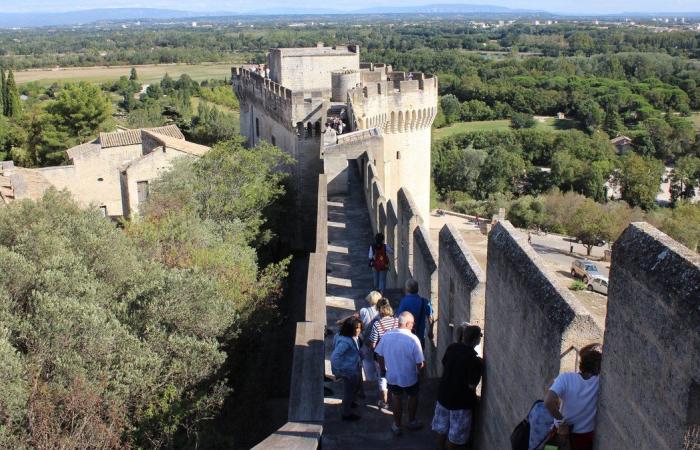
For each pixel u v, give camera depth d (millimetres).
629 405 6902
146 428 20391
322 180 31875
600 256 81875
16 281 23594
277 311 31734
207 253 31766
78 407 18922
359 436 12719
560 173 124625
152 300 24281
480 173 128875
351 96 50375
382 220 26047
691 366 5727
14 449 17375
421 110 53688
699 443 5746
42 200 35312
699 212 93875
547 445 8297
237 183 45781
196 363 22422
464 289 12766
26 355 20750
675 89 190875
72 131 88000
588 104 170000
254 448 10805
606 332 7461
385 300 14203
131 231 35812
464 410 11602
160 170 52875
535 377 9148
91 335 20750
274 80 71625
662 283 6211
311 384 12492
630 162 123312
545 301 8789
